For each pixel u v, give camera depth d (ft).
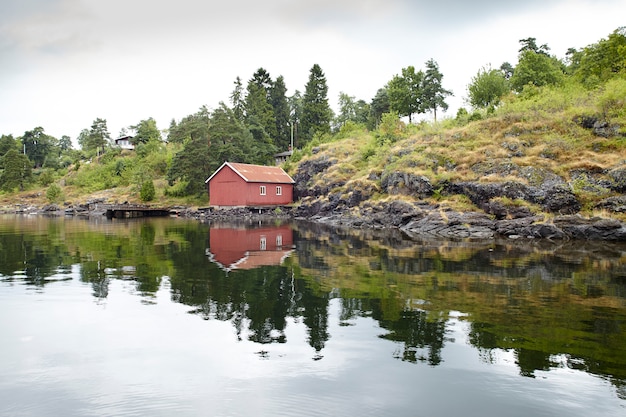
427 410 21.43
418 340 30.71
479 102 164.04
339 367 26.48
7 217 180.86
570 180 91.97
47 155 360.07
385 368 26.21
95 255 69.92
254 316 36.78
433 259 63.36
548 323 33.83
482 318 35.29
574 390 23.22
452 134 130.62
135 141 344.49
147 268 58.44
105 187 262.67
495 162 107.45
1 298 42.70
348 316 36.50
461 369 25.90
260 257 67.15
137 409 21.86
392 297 42.32
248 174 179.93
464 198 106.93
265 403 22.30
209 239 92.17
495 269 55.26
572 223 83.66
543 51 217.56
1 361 27.81
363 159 172.45
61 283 49.34
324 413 21.30
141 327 34.14
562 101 121.29
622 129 97.71
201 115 233.96
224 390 23.73
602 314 35.94
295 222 142.00
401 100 209.56
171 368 26.63
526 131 114.62
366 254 69.10
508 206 94.73
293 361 27.43
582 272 52.80
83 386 24.39
